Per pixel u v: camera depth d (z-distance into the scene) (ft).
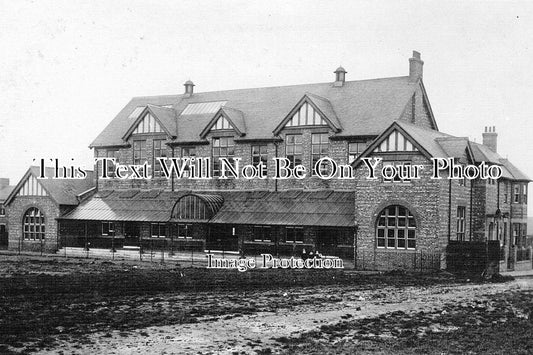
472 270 113.29
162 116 164.45
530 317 63.21
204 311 62.64
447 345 48.75
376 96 145.69
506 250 147.64
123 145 168.45
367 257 120.98
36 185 166.40
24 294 72.08
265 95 163.63
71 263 120.88
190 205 144.25
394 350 46.80
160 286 82.33
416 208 116.26
